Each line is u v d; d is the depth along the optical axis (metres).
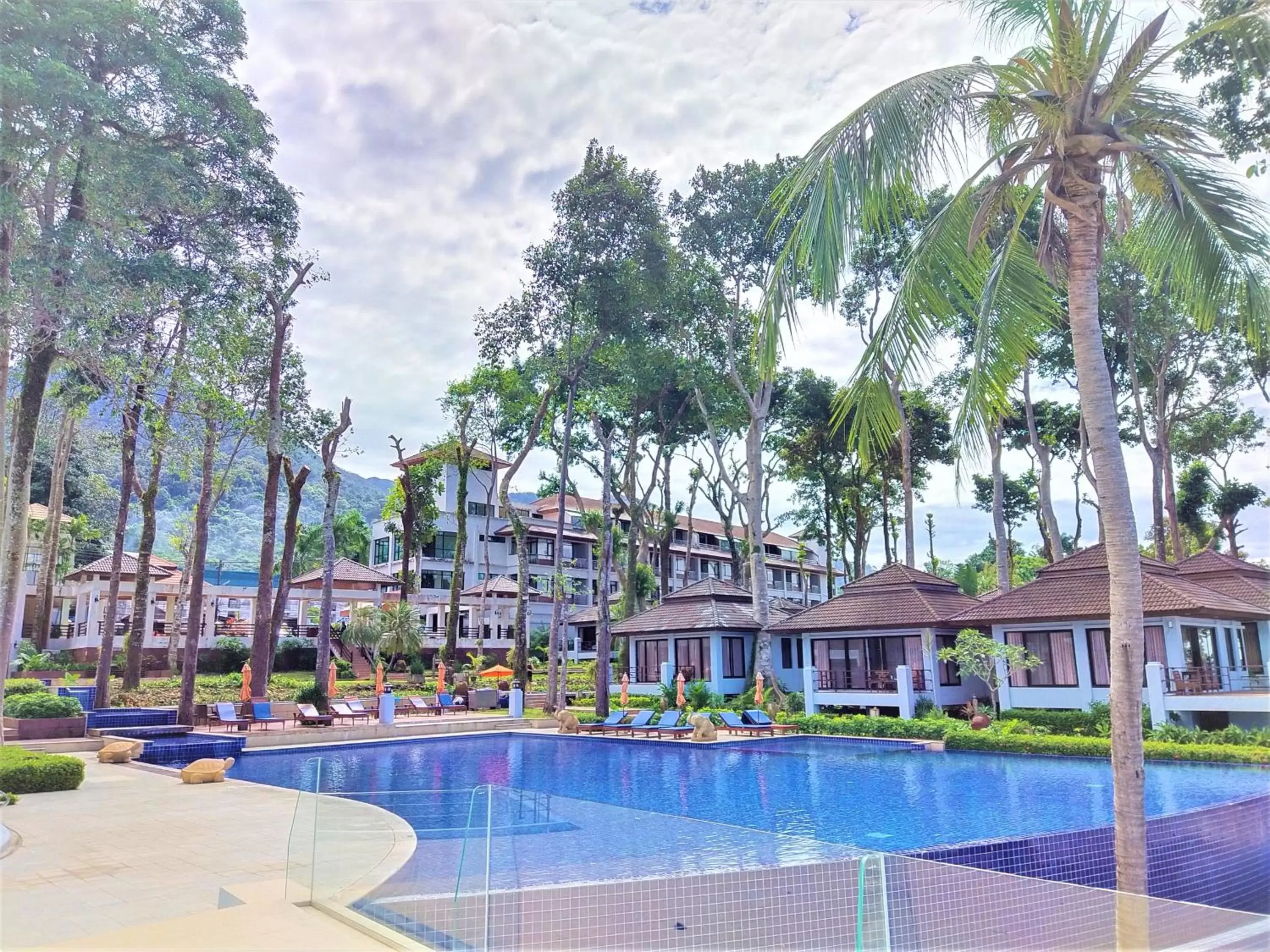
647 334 36.12
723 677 35.97
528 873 6.92
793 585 83.62
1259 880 11.40
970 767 19.88
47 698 22.31
